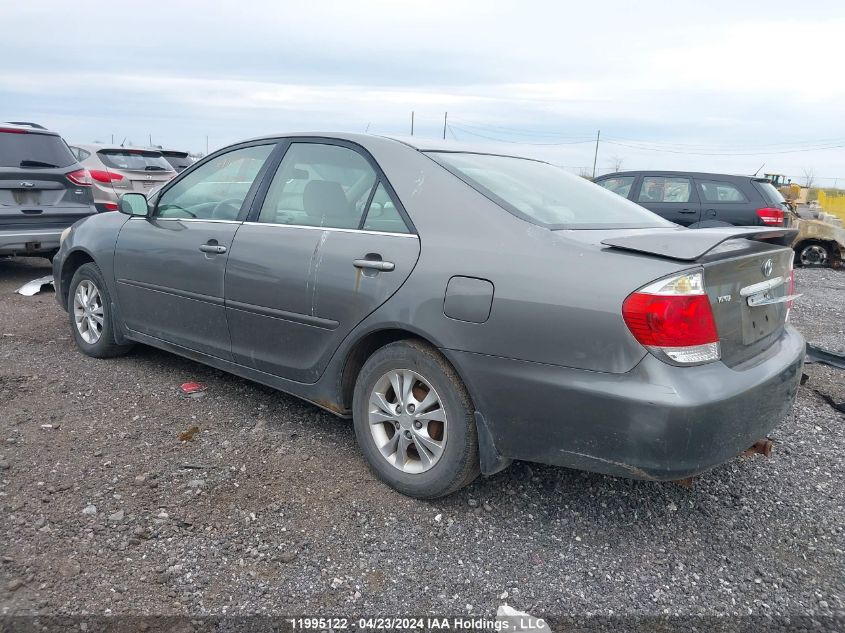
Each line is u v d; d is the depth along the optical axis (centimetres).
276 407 418
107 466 333
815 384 500
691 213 1049
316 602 246
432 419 303
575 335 258
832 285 1070
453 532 293
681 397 243
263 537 282
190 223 414
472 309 281
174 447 358
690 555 285
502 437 282
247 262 369
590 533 297
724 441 256
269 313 360
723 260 260
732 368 266
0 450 343
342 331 327
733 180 1045
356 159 349
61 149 788
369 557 273
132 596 244
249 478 329
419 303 296
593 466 264
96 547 269
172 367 485
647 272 251
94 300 495
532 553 281
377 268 312
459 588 258
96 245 478
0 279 816
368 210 331
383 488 325
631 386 248
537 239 279
